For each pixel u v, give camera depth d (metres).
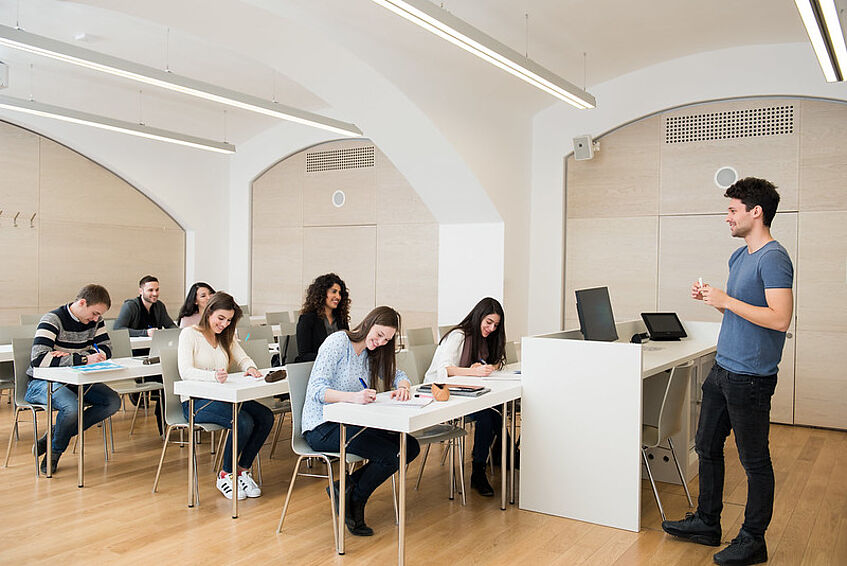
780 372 6.51
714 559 3.29
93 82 7.29
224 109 8.42
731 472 4.84
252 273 9.70
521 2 5.25
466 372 4.23
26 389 4.70
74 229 8.20
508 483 4.49
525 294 7.62
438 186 7.06
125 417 6.31
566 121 7.45
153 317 6.56
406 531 3.65
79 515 3.79
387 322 3.60
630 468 3.70
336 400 3.41
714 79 6.63
